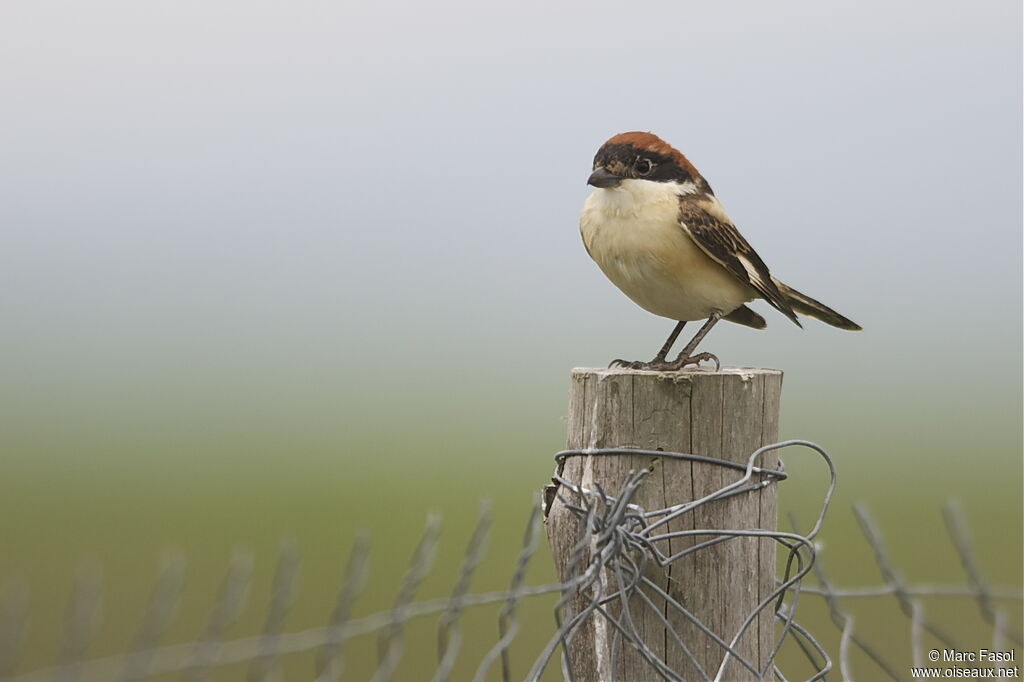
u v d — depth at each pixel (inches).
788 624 235.6
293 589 174.9
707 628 246.1
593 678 249.0
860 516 234.2
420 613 193.3
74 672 142.6
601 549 215.6
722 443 249.9
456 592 195.6
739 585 249.0
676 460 249.3
